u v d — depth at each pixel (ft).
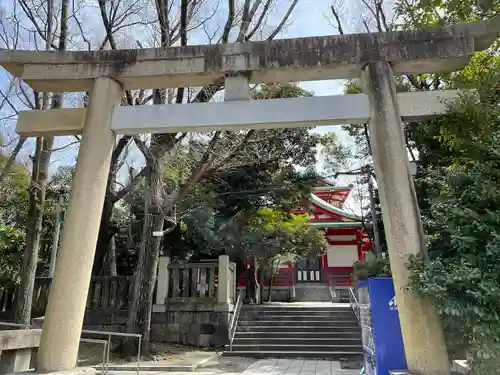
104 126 17.40
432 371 13.15
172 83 18.63
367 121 17.06
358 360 33.22
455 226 13.46
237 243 53.11
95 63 18.25
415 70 17.88
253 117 16.98
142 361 30.37
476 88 16.76
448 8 19.24
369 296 18.29
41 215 30.45
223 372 27.84
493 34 17.17
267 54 17.75
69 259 15.58
